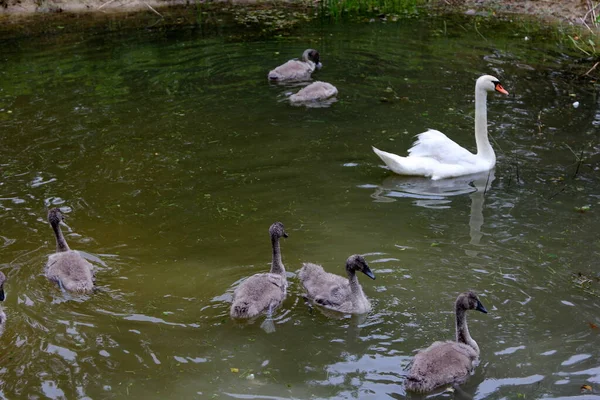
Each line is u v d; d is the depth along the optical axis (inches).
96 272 390.6
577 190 484.4
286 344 331.3
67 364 316.2
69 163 528.7
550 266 390.9
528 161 529.7
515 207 463.5
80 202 473.1
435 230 434.6
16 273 387.9
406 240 422.9
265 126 591.2
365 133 576.7
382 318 349.7
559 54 752.3
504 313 349.7
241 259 405.4
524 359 316.2
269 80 692.7
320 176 510.0
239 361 318.7
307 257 406.6
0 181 499.8
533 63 726.5
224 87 676.7
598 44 778.8
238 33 848.9
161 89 672.4
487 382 302.4
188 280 384.2
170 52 779.4
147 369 313.1
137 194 484.1
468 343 321.4
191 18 919.0
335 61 745.6
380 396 295.0
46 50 788.0
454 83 677.3
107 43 813.2
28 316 349.7
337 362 317.1
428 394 295.4
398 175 514.9
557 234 426.6
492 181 503.8
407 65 728.3
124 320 347.9
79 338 333.4
